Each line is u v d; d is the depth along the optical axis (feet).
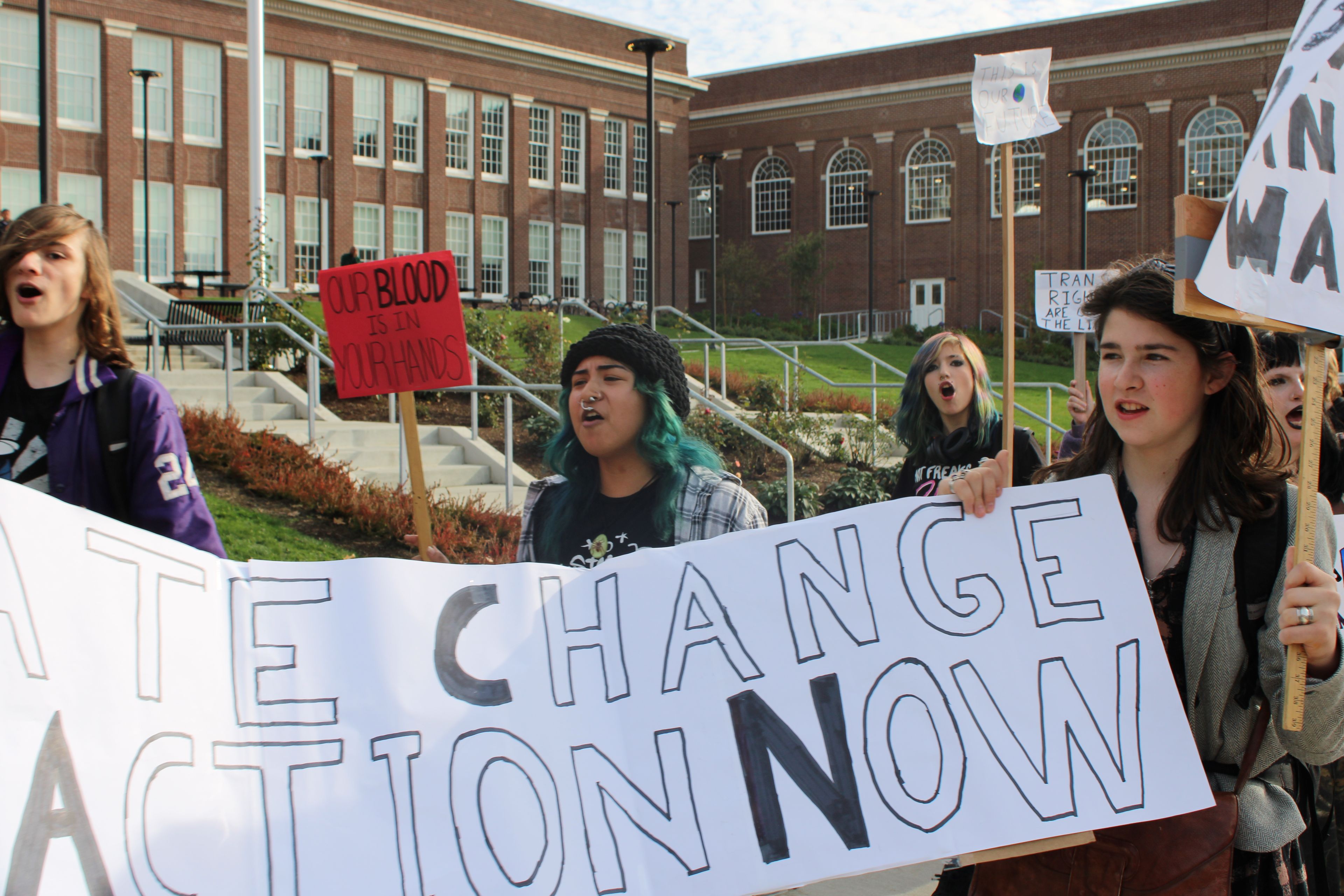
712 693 7.59
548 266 121.80
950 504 7.84
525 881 6.93
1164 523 7.30
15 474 8.02
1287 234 6.16
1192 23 122.62
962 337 14.35
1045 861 7.23
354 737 6.97
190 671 6.68
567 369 9.68
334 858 6.67
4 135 86.58
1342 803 8.54
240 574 7.05
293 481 27.81
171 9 94.12
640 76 127.85
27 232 7.86
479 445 34.09
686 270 136.56
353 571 7.25
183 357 43.39
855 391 57.93
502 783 7.13
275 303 41.91
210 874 6.38
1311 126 6.28
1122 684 7.25
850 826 7.27
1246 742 7.04
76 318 8.16
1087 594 7.50
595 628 7.69
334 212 104.68
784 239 146.72
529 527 10.03
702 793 7.36
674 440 9.36
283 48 101.35
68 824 6.03
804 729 7.50
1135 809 6.97
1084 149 128.47
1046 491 7.73
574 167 124.26
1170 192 124.16
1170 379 7.03
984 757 7.33
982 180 132.67
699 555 7.90
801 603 7.79
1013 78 7.06
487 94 116.98
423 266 9.07
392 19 107.24
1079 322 23.20
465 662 7.33
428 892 6.77
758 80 147.95
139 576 6.63
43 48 37.29
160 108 94.48
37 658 6.18
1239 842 6.93
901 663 7.61
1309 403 6.37
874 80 139.54
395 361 9.16
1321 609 6.19
